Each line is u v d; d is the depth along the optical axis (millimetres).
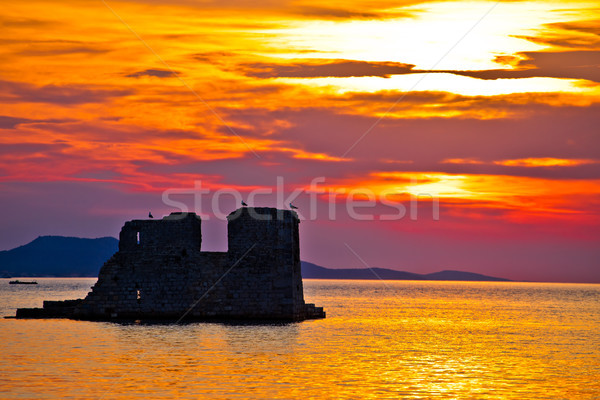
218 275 75875
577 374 52500
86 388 44719
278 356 56594
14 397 42438
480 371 53312
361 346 65000
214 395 43531
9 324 72312
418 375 50938
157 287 75312
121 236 76062
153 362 52938
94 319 75438
